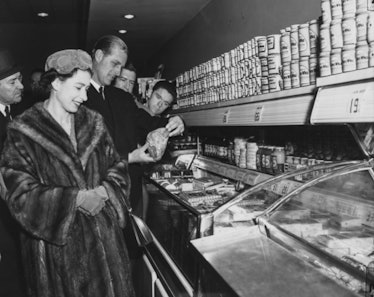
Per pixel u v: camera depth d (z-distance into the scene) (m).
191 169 3.59
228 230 1.88
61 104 2.02
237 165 2.78
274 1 2.82
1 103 2.76
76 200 1.95
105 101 2.82
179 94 4.07
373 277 1.27
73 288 1.99
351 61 1.37
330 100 1.38
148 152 2.76
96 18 4.84
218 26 3.99
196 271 1.66
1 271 2.80
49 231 1.93
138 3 4.25
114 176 2.19
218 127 3.94
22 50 8.10
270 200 2.14
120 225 2.18
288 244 1.65
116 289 2.08
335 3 1.44
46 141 1.98
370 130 1.50
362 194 1.64
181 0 4.16
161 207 2.91
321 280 1.27
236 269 1.38
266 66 2.08
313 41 1.67
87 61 2.00
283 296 1.19
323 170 1.77
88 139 2.10
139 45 6.68
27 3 6.66
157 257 2.67
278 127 2.73
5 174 1.96
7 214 2.77
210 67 3.06
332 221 1.72
